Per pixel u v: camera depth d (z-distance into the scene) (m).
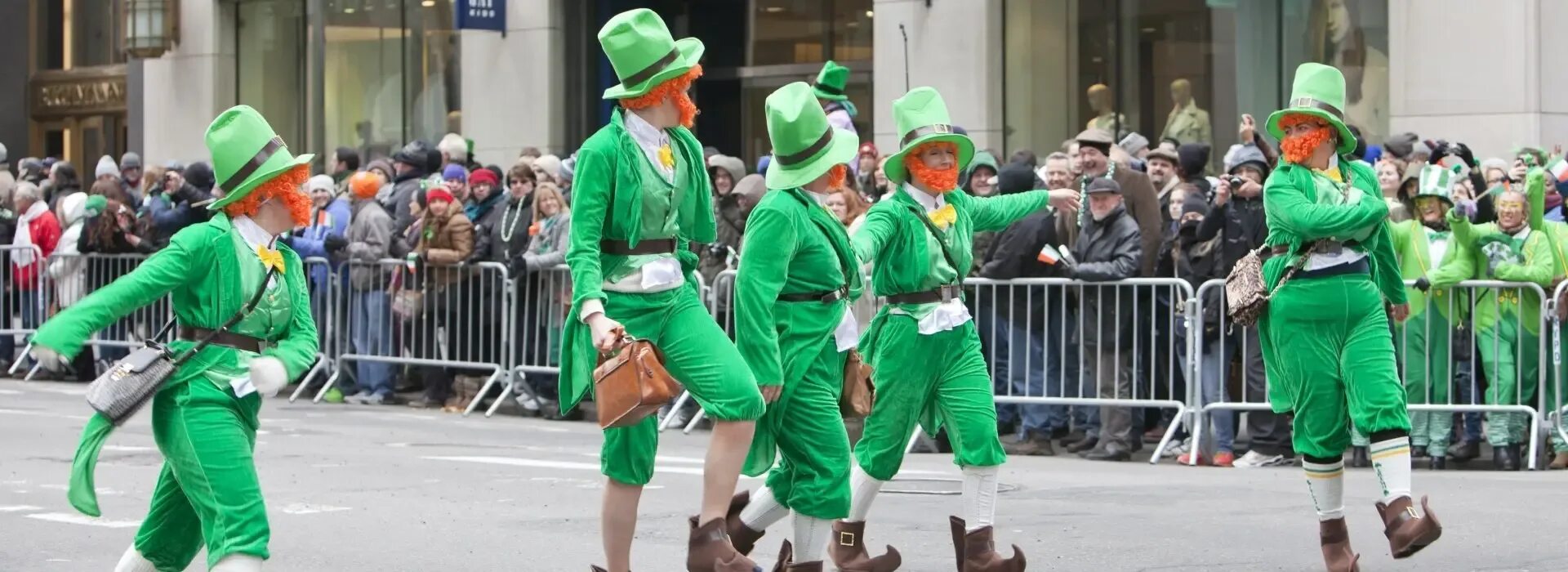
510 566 8.49
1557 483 11.15
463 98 23.92
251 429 6.52
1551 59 16.64
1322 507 7.98
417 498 10.71
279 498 10.67
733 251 14.59
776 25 22.36
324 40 25.84
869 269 13.38
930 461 12.70
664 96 7.08
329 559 8.71
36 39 31.66
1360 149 15.52
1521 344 12.30
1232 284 8.11
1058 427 13.80
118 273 18.53
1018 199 8.30
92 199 18.67
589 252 6.89
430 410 16.33
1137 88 19.14
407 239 16.59
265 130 6.52
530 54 23.20
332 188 17.34
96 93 30.61
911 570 8.33
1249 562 8.38
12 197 21.23
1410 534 7.54
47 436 13.83
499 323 15.97
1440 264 12.45
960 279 7.88
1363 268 7.86
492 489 11.09
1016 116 19.78
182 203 18.03
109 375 6.28
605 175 6.95
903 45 19.72
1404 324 12.47
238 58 27.19
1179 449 12.98
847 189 12.68
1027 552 8.72
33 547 9.02
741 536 7.64
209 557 6.32
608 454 7.16
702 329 7.11
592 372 7.07
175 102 27.56
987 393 7.80
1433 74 17.08
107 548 8.98
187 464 6.34
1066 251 12.94
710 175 14.98
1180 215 13.09
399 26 24.91
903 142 7.77
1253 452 12.78
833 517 7.33
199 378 6.38
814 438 7.33
